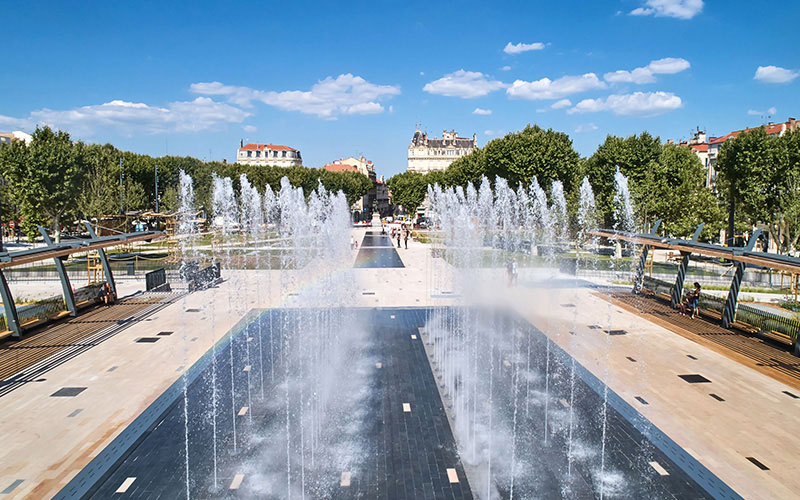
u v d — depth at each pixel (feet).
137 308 65.92
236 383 40.19
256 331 55.26
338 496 25.62
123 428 32.40
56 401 36.32
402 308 67.26
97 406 35.58
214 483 26.53
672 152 152.05
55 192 124.26
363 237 198.90
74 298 62.23
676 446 30.37
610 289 81.82
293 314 63.31
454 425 33.30
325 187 273.33
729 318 56.13
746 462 28.53
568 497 25.49
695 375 41.93
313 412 35.09
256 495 25.58
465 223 104.47
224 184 213.66
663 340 52.26
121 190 159.53
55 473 27.25
